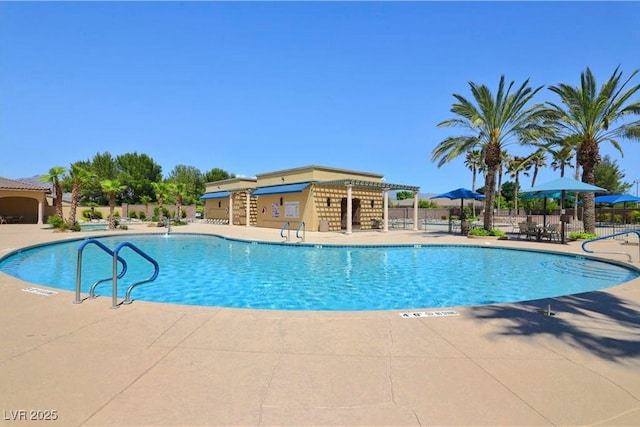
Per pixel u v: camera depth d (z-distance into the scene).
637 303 6.30
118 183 27.83
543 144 22.80
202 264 13.60
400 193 77.81
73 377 3.52
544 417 2.89
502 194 68.06
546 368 3.78
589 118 19.67
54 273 11.84
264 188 31.23
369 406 3.05
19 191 32.38
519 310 5.87
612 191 53.34
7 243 16.83
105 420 2.81
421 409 3.00
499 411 2.97
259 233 24.38
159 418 2.85
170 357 4.01
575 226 28.91
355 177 29.75
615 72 18.59
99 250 17.34
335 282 10.55
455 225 35.50
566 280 10.73
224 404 3.06
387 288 9.80
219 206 39.41
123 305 6.12
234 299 8.69
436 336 4.69
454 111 21.47
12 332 4.78
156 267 7.03
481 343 4.46
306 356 4.06
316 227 26.53
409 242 18.50
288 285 10.17
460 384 3.43
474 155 57.62
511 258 14.89
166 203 49.22
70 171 26.11
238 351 4.18
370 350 4.23
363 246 17.39
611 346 4.37
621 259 12.64
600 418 2.87
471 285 10.15
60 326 5.03
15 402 3.06
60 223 25.30
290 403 3.09
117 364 3.82
